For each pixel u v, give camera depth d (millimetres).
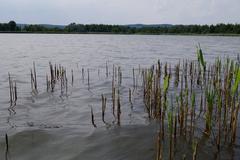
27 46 50094
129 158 7883
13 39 78688
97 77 19250
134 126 9930
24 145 8547
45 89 15641
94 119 10773
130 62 27406
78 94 14703
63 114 11453
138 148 8391
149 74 12109
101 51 40844
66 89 15719
